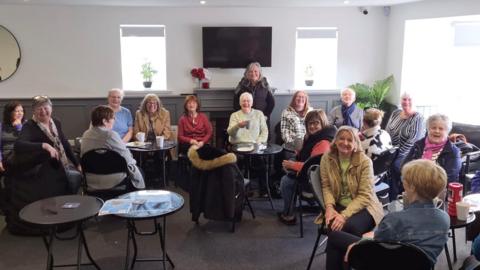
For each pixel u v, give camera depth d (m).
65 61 5.91
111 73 6.00
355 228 2.43
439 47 5.76
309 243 3.26
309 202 3.65
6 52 5.79
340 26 6.16
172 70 6.07
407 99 4.08
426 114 5.79
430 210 1.78
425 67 5.85
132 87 6.13
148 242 3.27
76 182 3.54
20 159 3.24
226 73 6.12
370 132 3.21
